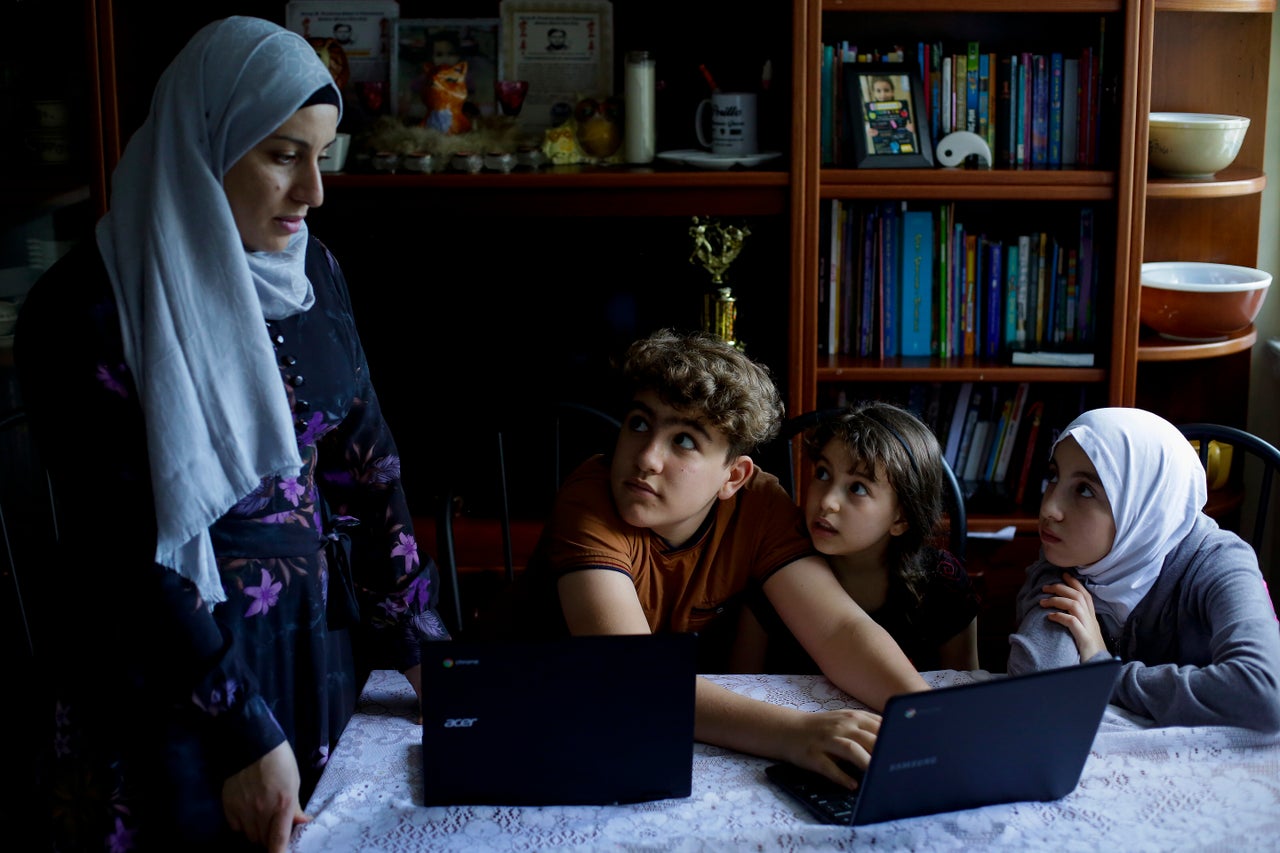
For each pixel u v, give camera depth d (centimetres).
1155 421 157
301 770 141
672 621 160
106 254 122
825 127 260
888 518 157
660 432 146
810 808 121
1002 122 261
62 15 236
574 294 279
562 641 118
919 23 271
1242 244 280
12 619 233
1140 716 140
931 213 266
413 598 150
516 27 267
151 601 120
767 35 271
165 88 123
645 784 122
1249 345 265
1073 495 155
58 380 120
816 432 162
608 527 152
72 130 239
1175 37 271
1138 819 119
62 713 125
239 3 269
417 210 252
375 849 115
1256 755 132
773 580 157
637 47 273
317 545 141
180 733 126
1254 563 154
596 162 264
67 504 122
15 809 203
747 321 282
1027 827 118
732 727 133
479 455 276
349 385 142
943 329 270
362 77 269
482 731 120
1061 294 267
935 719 112
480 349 279
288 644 137
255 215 125
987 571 266
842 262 270
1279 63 271
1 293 234
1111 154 254
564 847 115
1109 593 156
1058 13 267
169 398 118
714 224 260
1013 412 275
